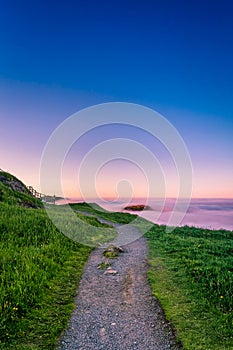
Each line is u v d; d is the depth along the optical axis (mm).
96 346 7195
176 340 7352
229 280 10414
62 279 11500
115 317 8648
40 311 8703
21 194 31562
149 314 8758
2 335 7289
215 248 17047
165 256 15094
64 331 7844
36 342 7254
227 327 7680
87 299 9891
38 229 17188
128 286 10977
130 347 7172
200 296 9547
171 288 10461
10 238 14711
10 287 9203
